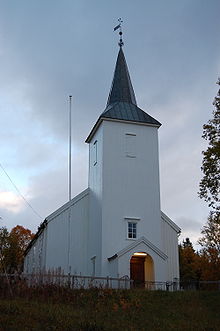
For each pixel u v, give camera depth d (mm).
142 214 34062
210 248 54844
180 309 23031
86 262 35062
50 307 21172
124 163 34969
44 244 35594
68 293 23891
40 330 17516
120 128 35812
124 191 34219
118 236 32906
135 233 33469
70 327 18141
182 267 62031
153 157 35875
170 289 30594
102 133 35375
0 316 18609
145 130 36406
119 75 40062
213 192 33094
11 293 22922
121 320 20250
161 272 31156
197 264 56844
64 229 35562
